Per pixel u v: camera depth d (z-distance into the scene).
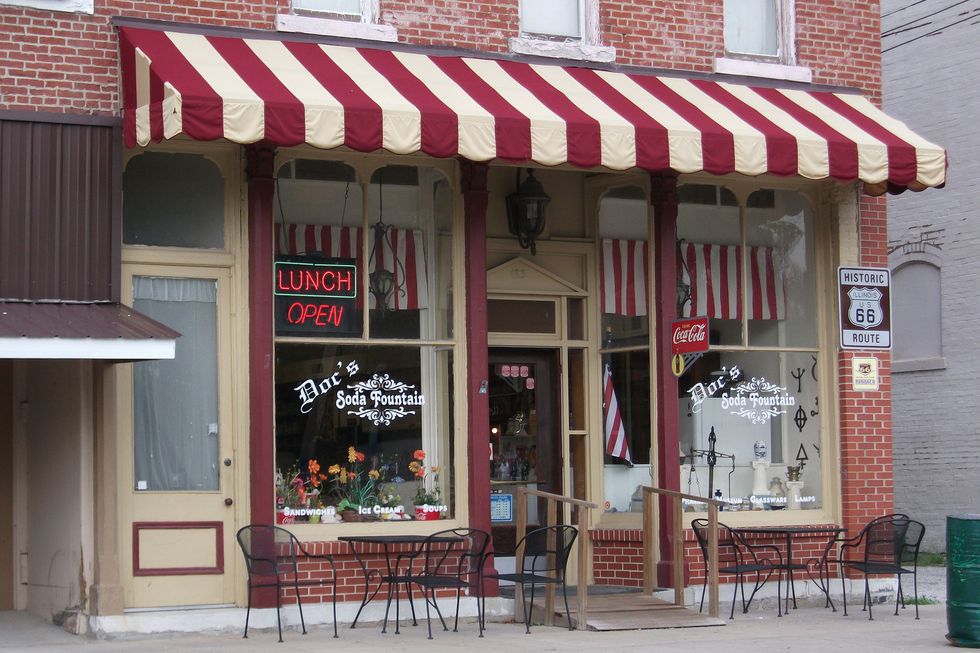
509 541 13.38
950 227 19.66
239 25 11.65
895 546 12.72
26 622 11.60
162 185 11.48
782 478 13.66
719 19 13.56
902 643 10.77
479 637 11.05
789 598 13.32
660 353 13.01
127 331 10.09
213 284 11.55
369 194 12.21
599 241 13.67
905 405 20.33
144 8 11.31
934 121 19.95
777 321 13.79
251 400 11.42
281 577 11.39
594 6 13.06
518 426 13.54
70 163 10.88
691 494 13.22
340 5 12.19
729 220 13.71
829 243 13.86
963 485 19.36
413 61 12.02
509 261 13.34
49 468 11.75
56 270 10.74
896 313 20.56
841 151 12.23
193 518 11.29
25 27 10.91
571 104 11.77
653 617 11.91
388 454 12.09
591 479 13.56
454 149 10.86
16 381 12.41
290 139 10.31
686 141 11.62
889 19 20.75
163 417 11.32
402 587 11.92
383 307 12.16
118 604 10.81
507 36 12.66
